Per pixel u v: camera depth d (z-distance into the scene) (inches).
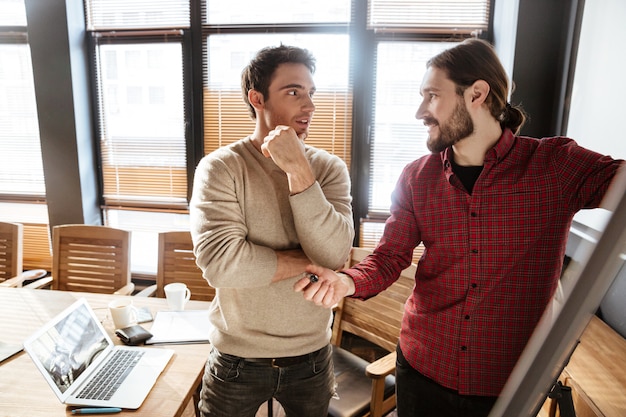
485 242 35.3
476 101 33.8
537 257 34.6
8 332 57.4
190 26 96.0
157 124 101.1
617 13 54.6
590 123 61.2
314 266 36.7
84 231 87.2
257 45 94.7
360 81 92.7
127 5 97.5
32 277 86.0
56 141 97.7
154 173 103.3
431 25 89.6
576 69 67.6
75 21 95.0
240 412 42.4
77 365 44.0
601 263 7.8
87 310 49.8
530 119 77.1
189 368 47.4
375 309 73.5
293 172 36.5
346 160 96.3
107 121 102.6
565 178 33.4
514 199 34.3
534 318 35.5
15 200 107.0
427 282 39.8
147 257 109.1
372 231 99.4
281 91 39.3
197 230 39.6
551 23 73.5
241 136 98.0
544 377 8.4
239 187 40.2
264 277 38.2
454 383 37.5
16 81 101.8
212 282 38.5
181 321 59.3
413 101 92.3
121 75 100.3
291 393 42.9
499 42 85.0
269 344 40.8
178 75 98.6
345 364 70.2
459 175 37.4
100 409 40.0
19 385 44.4
